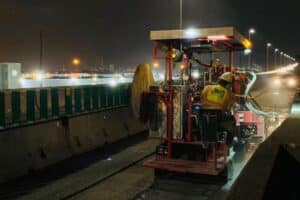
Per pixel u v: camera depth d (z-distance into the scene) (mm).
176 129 8883
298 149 5652
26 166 9695
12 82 19984
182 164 8664
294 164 5254
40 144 10391
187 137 8797
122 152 12367
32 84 31938
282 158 5738
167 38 8734
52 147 10828
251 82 11414
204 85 9641
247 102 11734
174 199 7906
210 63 10477
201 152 8953
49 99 11188
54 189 8508
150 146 13367
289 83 31625
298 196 5039
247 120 11961
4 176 8977
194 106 8797
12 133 9422
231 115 9445
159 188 8562
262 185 4480
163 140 9203
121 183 9008
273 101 20016
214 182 8883
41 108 10797
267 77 26609
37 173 9836
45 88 11078
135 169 10305
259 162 5574
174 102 8859
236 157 10938
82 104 12734
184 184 8812
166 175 9305
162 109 8969
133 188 8625
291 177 5340
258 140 12797
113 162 11000
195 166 8516
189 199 7883
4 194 8148
